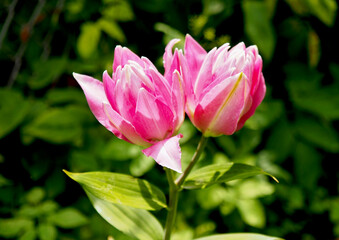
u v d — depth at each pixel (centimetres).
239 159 104
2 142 110
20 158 111
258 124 104
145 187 70
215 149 106
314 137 110
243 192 100
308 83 114
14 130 111
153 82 66
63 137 101
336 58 121
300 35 115
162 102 65
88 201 111
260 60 68
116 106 66
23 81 116
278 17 115
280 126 112
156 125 66
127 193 69
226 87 66
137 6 115
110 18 110
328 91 113
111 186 69
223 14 109
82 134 107
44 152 110
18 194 109
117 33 110
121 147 96
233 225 114
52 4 117
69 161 106
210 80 67
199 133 106
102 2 112
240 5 108
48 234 95
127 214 73
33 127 99
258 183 101
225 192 100
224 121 67
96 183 68
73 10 113
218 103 66
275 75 118
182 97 66
